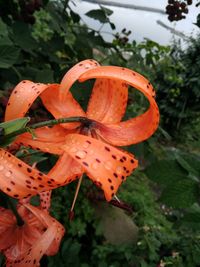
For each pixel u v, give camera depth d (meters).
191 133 1.06
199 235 0.41
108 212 0.49
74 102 0.14
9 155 0.11
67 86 0.12
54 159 0.27
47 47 0.33
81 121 0.13
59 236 0.16
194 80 0.94
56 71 0.33
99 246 0.44
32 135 0.12
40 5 0.31
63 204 0.46
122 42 0.45
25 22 0.31
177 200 0.16
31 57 0.33
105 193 0.11
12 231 0.15
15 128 0.12
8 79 0.28
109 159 0.11
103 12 0.35
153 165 0.16
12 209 0.15
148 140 0.31
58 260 0.38
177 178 0.16
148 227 0.48
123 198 0.54
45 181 0.11
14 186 0.11
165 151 0.17
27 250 0.15
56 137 0.13
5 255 0.15
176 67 0.95
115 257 0.45
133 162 0.12
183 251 0.41
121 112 0.14
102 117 0.14
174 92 0.98
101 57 0.40
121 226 0.49
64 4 0.34
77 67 0.12
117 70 0.12
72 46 0.35
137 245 0.45
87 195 0.46
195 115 1.03
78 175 0.12
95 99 0.14
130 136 0.14
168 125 1.04
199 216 0.18
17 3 0.32
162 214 0.56
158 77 0.97
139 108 0.46
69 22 0.35
